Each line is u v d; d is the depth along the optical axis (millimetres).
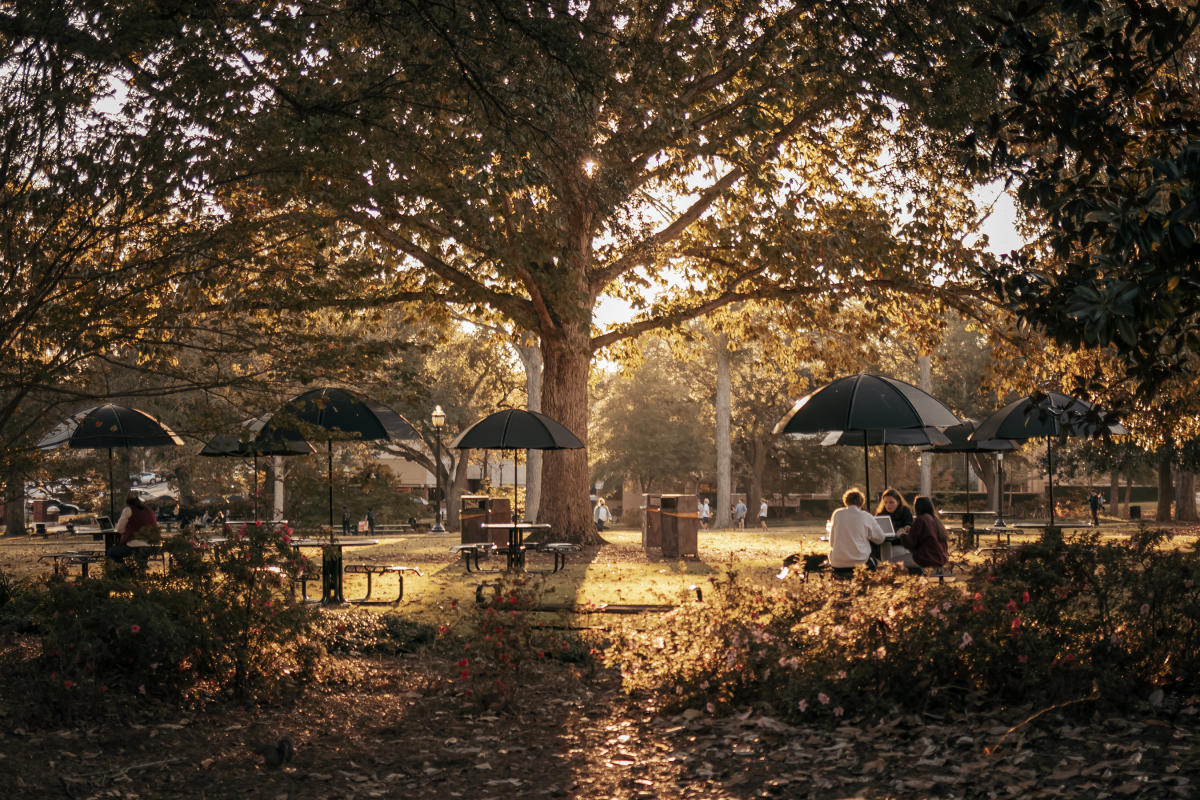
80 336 10125
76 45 9070
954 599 7094
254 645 8180
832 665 7090
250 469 24719
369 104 11156
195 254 10430
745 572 18891
